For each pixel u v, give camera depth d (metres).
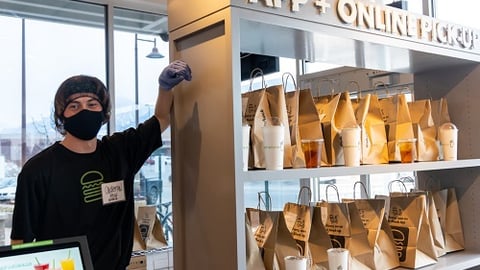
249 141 1.53
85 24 3.72
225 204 1.38
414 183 2.90
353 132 1.75
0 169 3.36
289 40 1.68
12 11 3.46
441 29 2.03
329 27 1.62
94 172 1.68
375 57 2.03
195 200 1.51
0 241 3.16
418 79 2.56
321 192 4.02
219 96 1.42
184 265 1.55
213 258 1.43
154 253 3.63
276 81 3.91
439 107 2.32
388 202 2.11
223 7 1.39
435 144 2.18
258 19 1.43
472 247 2.31
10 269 1.04
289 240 1.64
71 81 1.68
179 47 1.60
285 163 1.59
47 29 3.58
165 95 1.58
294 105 1.67
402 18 1.85
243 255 1.35
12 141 3.42
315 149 1.66
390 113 2.04
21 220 1.57
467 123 2.35
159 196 3.95
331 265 1.64
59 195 1.62
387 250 1.93
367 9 1.73
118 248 1.70
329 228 1.88
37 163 1.61
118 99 3.83
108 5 3.75
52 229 1.61
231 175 1.35
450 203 2.35
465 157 2.37
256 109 1.56
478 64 2.29
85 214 1.64
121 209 1.71
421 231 2.04
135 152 1.72
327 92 3.92
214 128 1.43
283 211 1.82
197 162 1.50
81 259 1.12
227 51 1.37
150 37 4.01
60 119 1.67
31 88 3.50
